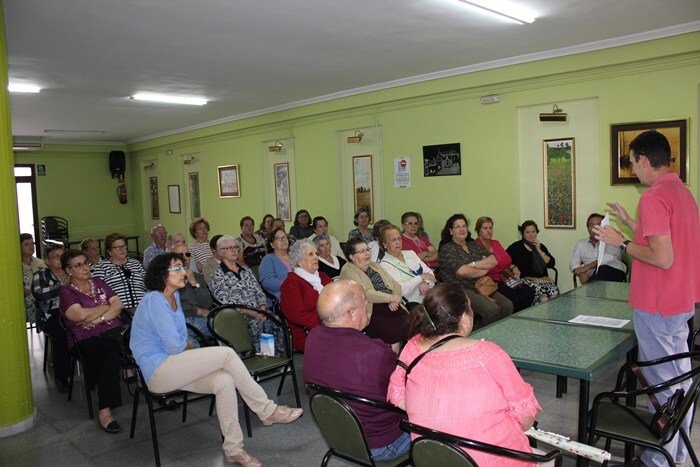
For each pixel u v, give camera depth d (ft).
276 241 16.02
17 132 33.53
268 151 29.78
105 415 11.55
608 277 16.53
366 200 24.88
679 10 13.94
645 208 7.95
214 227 34.24
